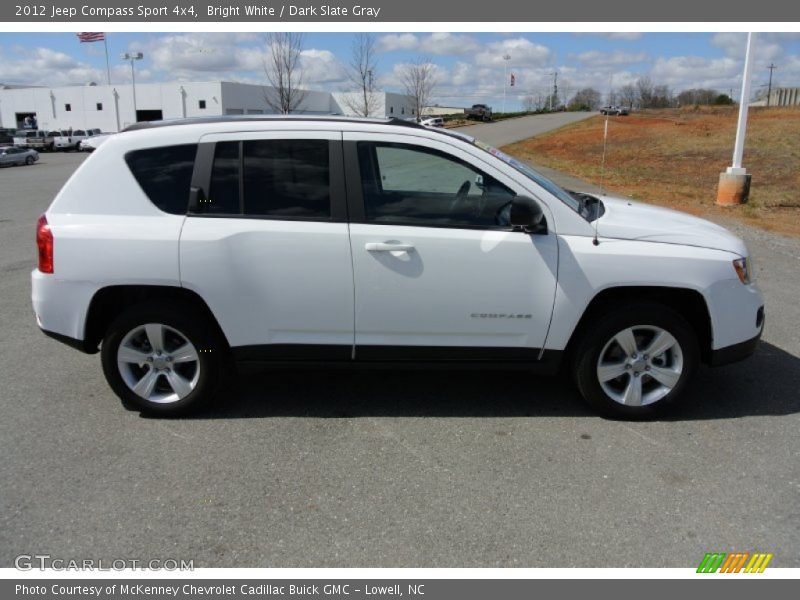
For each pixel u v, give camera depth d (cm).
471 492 333
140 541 297
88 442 384
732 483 340
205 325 400
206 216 383
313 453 371
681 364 399
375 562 284
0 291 714
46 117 7369
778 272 805
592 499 326
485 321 389
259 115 417
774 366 496
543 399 444
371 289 382
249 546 294
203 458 366
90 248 381
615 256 382
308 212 383
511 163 400
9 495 330
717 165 2344
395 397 447
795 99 5900
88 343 405
